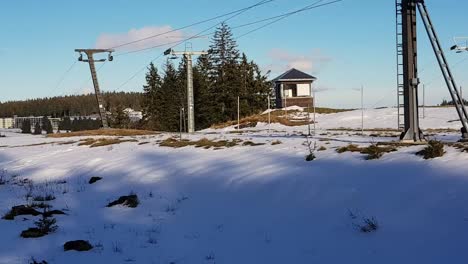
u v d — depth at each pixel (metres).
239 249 10.77
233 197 15.63
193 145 29.48
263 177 16.70
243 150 24.39
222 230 12.45
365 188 13.18
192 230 12.62
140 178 21.00
